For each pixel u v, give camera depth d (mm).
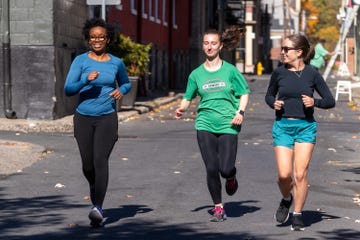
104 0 34375
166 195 17797
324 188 19062
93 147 14664
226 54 112000
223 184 19312
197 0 85000
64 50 36750
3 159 22812
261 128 34281
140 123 36438
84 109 14602
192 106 49406
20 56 35375
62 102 36438
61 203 16781
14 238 13445
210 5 100750
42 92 35281
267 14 164125
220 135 15023
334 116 40938
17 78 35375
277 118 14430
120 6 52812
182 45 79562
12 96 35469
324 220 15266
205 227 14492
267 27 168500
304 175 14242
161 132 32281
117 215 15555
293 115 14250
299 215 14289
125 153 25250
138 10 59312
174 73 75375
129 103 43656
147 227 14453
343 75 106500
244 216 15578
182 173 21109
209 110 14961
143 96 56031
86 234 13828
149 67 64250
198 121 15070
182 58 79875
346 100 55281
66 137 29703
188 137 30375
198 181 19781
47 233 13875
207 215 15602
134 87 43625
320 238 13648
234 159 14984
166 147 27016
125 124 35812
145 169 21828
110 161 23391
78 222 14852
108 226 14531
